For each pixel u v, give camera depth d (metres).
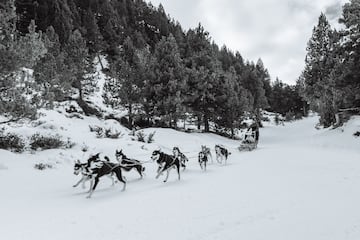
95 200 9.68
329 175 11.37
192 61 40.31
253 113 63.88
